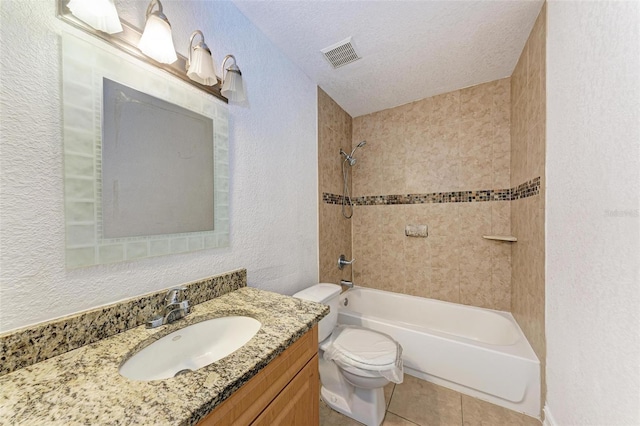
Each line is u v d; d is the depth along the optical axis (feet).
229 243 3.72
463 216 6.45
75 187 2.12
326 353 4.33
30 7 1.90
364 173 7.91
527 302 4.68
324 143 6.50
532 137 4.36
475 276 6.31
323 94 6.45
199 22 3.30
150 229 2.68
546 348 3.75
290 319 2.67
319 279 6.23
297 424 2.52
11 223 1.81
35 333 1.86
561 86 3.20
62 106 2.05
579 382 2.71
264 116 4.45
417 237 7.09
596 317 2.36
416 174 7.08
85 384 1.63
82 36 2.17
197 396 1.53
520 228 5.12
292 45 4.72
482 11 3.91
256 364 1.88
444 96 6.64
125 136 2.46
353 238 8.04
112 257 2.36
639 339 1.79
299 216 5.47
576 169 2.79
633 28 1.87
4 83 1.79
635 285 1.84
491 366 4.41
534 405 4.09
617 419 2.03
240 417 1.84
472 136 6.31
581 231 2.67
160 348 2.39
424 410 4.31
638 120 1.81
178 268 3.00
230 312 2.97
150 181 2.68
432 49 4.84
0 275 1.76
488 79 6.00
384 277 7.59
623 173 1.98
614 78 2.11
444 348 4.84
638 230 1.81
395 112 7.38
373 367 3.75
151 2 2.63
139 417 1.36
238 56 3.90
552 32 3.48
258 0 3.70
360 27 4.27
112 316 2.31
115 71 2.39
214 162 3.45
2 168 1.77
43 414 1.37
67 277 2.09
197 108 3.21
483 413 4.22
